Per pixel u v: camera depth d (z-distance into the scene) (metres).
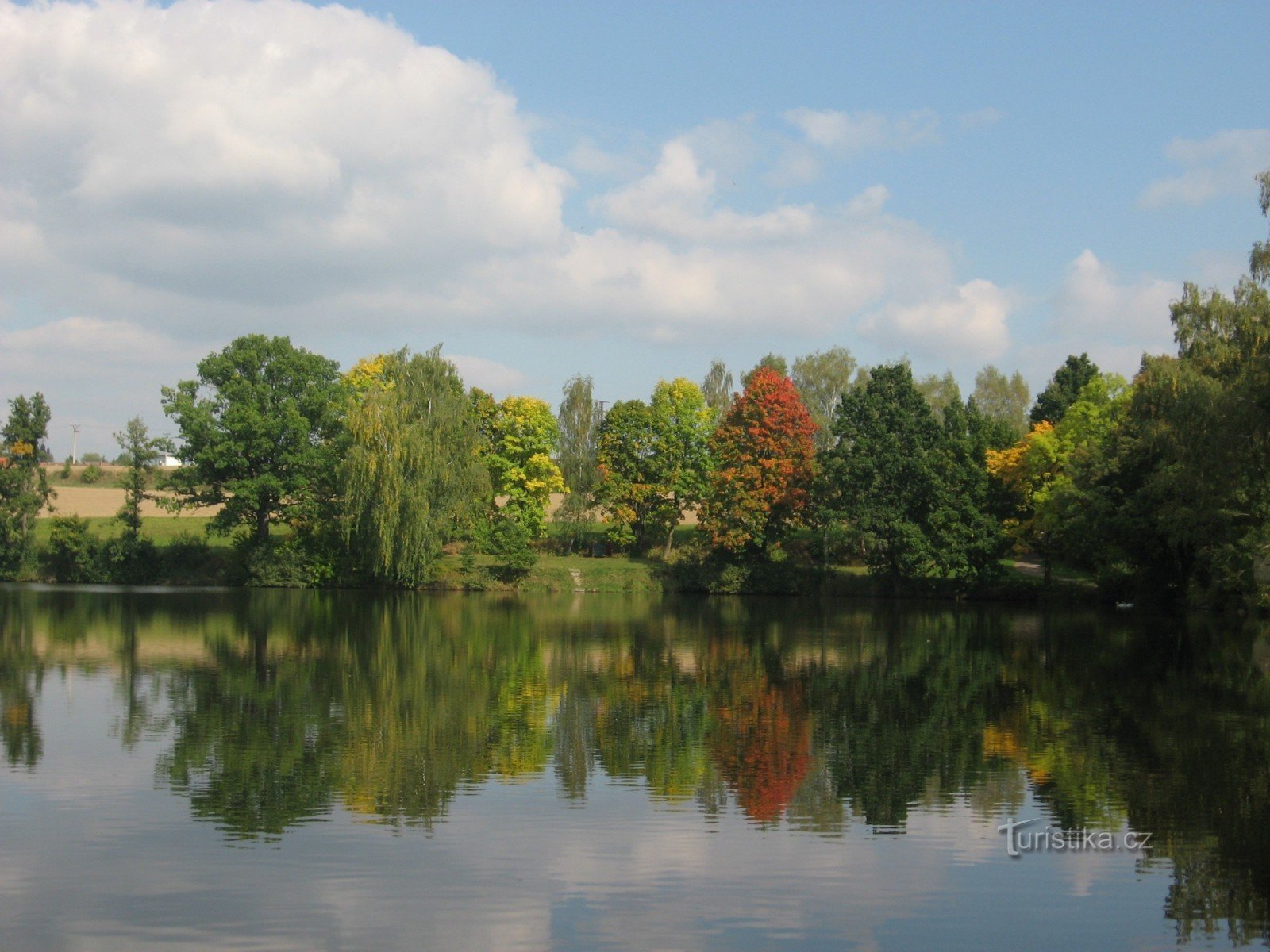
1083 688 33.59
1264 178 38.94
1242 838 17.92
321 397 80.69
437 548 74.25
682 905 14.86
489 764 22.50
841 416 76.56
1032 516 74.75
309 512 78.88
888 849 17.23
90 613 56.12
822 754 23.83
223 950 13.27
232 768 21.88
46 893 14.99
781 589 80.06
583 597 77.62
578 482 97.12
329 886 15.35
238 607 61.97
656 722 27.42
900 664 39.47
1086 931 14.12
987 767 22.59
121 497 106.06
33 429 82.81
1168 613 63.22
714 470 87.56
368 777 21.30
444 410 75.56
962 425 85.44
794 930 14.11
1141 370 62.28
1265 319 45.22
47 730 25.48
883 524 74.06
